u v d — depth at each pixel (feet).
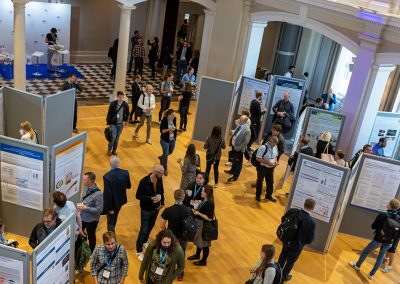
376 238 23.98
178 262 17.88
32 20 48.73
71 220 17.84
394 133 33.78
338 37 33.58
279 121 36.70
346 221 27.94
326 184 24.73
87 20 52.95
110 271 17.31
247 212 28.94
